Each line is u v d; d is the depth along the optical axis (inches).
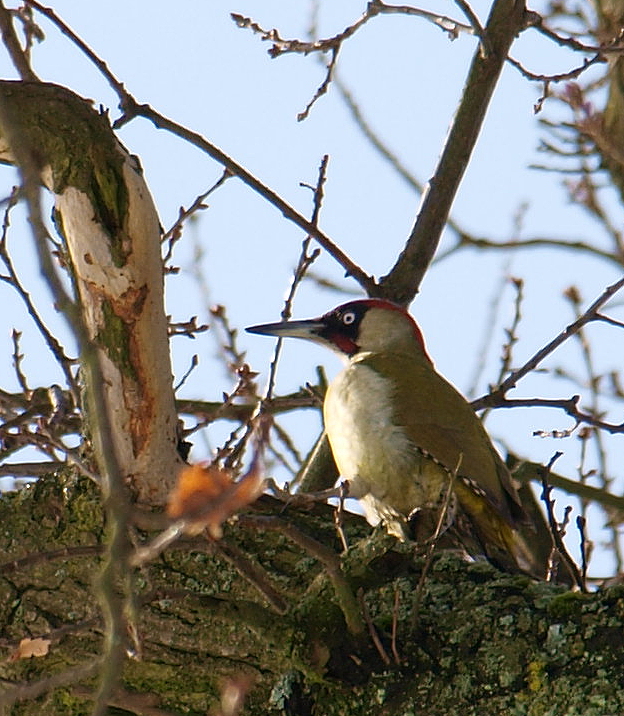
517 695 306.7
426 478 442.3
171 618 348.5
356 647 321.1
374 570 340.2
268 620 319.9
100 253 356.2
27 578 365.7
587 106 520.7
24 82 357.1
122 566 217.6
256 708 334.6
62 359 368.5
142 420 364.8
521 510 452.1
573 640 309.0
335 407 461.7
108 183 355.6
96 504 365.1
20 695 245.0
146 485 368.8
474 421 457.7
